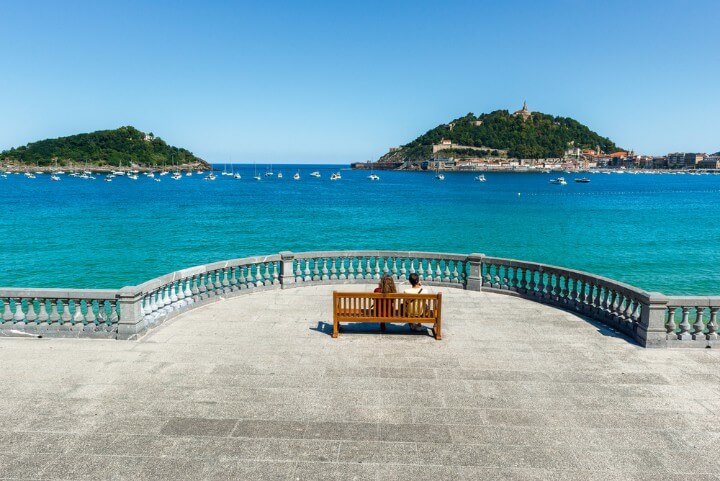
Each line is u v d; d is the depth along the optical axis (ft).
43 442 23.86
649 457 23.02
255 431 25.03
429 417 26.58
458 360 34.63
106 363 33.58
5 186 529.04
